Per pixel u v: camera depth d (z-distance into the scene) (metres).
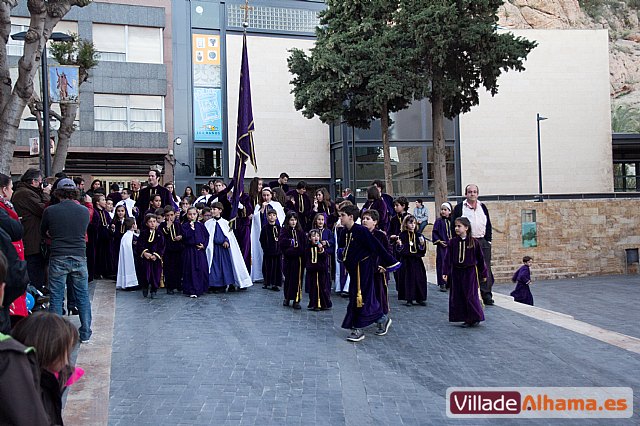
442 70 23.17
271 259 13.81
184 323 10.39
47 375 3.20
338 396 6.92
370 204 13.10
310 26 32.75
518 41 22.47
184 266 12.96
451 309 10.56
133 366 7.92
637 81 64.56
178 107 30.89
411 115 33.06
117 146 29.41
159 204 14.17
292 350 8.79
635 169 42.81
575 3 69.44
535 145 35.03
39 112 18.58
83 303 8.76
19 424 2.74
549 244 30.38
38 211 9.27
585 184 35.53
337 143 32.56
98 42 29.55
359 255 9.45
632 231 31.31
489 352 8.86
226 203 14.70
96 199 14.46
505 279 28.61
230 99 31.61
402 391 7.13
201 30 31.28
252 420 6.17
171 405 6.55
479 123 34.66
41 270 9.35
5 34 11.90
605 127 35.78
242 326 10.22
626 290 26.61
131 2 29.94
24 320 3.29
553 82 35.47
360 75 22.70
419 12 21.98
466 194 12.30
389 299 13.27
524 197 32.97
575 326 10.62
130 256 13.59
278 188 15.28
